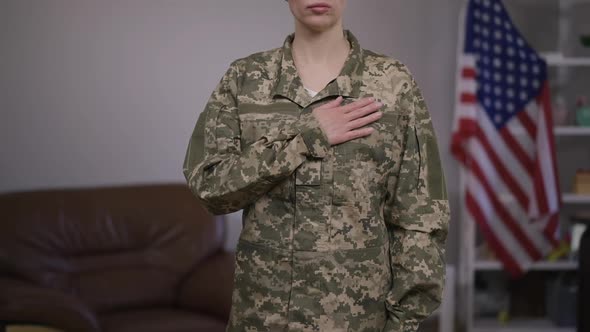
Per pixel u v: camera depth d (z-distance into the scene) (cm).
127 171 443
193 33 445
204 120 179
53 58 432
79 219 387
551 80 484
